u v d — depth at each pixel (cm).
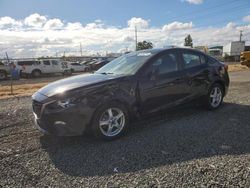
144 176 332
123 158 386
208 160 368
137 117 495
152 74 509
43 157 401
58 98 423
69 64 3178
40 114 435
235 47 5209
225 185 304
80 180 329
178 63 560
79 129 427
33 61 2867
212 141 439
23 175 346
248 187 300
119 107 462
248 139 445
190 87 571
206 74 606
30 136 497
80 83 455
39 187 316
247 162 359
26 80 2362
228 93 877
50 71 2956
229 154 387
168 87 528
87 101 429
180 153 396
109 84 456
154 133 487
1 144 458
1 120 614
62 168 363
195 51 609
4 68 2556
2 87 1617
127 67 522
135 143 443
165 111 537
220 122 542
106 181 324
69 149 428
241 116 584
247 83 1133
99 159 387
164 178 324
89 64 3719
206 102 619
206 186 304
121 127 468
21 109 738
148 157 386
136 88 482
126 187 309
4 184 325
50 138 481
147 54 543
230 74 1642
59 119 418
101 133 446
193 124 532
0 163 382
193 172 336
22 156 405
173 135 473
